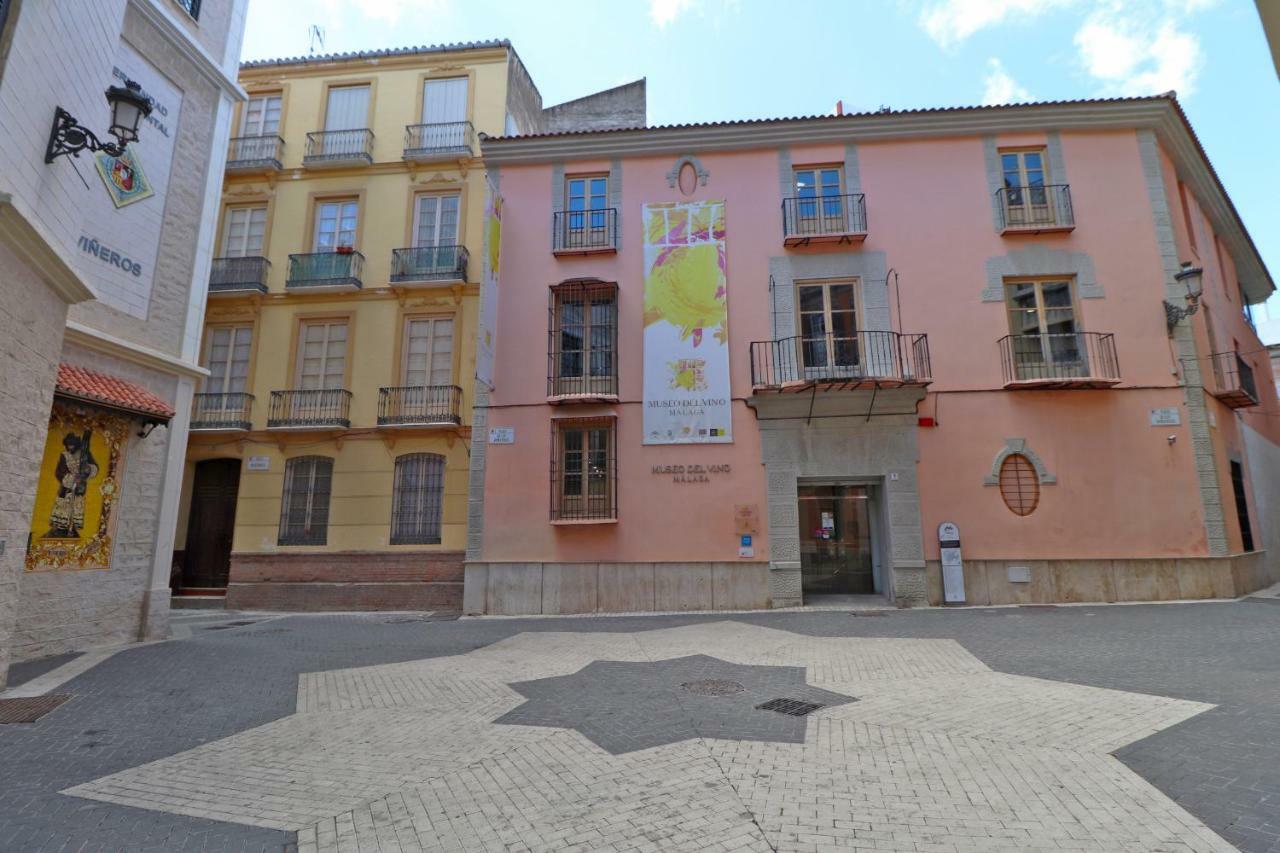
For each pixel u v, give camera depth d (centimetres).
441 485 1438
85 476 891
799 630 954
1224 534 1154
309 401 1481
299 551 1423
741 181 1342
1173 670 639
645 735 490
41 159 664
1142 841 314
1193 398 1195
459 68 1627
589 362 1316
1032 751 436
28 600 810
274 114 1662
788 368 1253
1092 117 1293
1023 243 1269
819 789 383
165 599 998
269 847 326
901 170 1315
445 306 1505
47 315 679
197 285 1095
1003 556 1170
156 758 457
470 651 871
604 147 1373
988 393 1220
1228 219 1620
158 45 1045
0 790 398
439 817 357
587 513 1262
